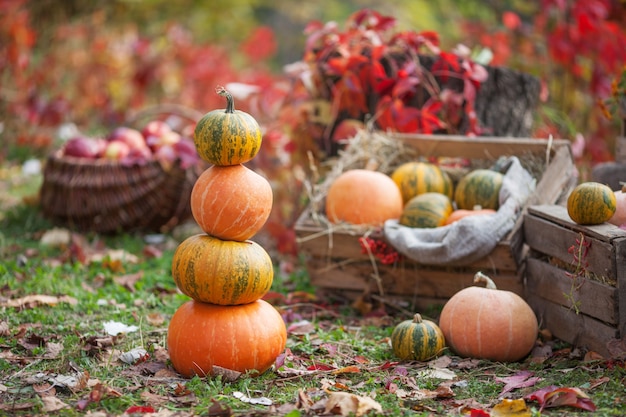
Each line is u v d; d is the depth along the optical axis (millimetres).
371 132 5973
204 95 11031
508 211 4785
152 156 6785
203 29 13297
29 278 5418
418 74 6316
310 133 6527
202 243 3809
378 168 5652
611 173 5277
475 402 3588
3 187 8125
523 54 8242
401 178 5387
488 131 6438
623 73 5219
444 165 5805
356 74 6391
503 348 4195
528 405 3559
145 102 11141
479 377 4004
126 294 5230
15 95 9648
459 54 6453
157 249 6402
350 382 3855
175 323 3891
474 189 5113
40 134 9539
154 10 12508
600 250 4059
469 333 4223
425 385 3811
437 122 6098
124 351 4227
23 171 8695
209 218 3768
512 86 6523
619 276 3957
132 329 4516
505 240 4734
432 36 6492
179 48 11172
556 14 8164
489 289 4324
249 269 3781
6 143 9359
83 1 11391
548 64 8133
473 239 4656
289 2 14836
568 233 4328
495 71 6500
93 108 10555
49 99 9977
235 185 3760
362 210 5168
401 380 3869
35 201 7293
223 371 3779
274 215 6629
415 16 10422
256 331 3832
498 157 5434
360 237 5086
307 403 3510
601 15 7211
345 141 5992
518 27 8336
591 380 3771
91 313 4852
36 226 6801
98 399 3518
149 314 4863
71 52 10734
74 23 11164
